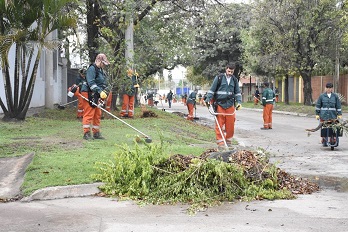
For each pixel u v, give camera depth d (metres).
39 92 26.56
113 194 7.53
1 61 14.52
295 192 7.78
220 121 11.59
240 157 8.13
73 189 7.58
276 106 42.72
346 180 8.95
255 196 7.37
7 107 17.75
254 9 35.06
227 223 6.00
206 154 8.41
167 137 13.46
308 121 26.41
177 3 24.41
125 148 8.11
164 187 7.32
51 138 12.10
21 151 10.19
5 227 5.89
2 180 8.18
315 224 5.91
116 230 5.73
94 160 9.16
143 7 22.08
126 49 20.67
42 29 15.22
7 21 15.16
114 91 19.30
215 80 11.52
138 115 20.27
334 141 13.26
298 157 11.83
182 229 5.75
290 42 34.69
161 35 26.00
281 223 5.97
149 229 5.77
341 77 42.66
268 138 16.64
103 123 16.17
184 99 58.59
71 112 20.98
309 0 33.03
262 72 46.22
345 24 30.55
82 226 5.92
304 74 38.38
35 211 6.66
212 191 7.29
